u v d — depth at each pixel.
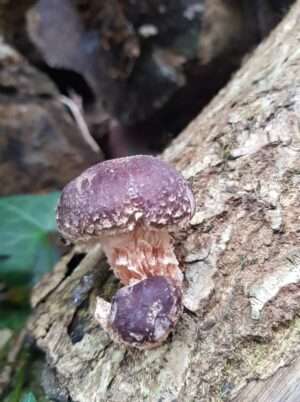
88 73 0.31
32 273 0.23
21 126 0.29
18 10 0.30
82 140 0.31
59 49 0.30
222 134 0.17
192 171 0.16
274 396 0.12
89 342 0.15
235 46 0.29
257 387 0.12
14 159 0.29
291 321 0.13
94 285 0.16
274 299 0.13
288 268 0.13
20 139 0.29
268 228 0.14
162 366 0.13
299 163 0.15
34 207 0.23
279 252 0.14
